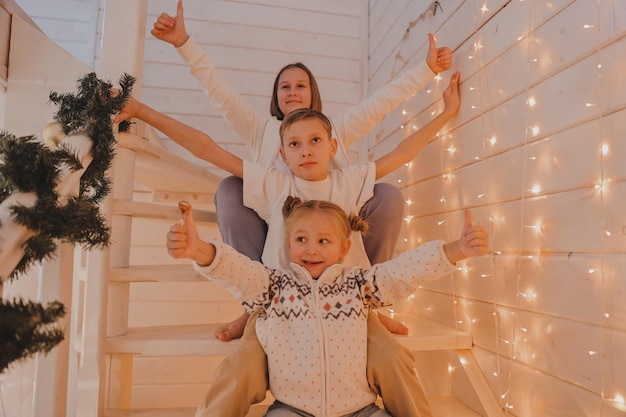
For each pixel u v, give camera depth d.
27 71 1.58
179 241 0.91
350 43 2.77
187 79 2.55
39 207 0.67
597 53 0.98
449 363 1.52
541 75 1.16
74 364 1.48
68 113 1.00
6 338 0.57
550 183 1.12
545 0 1.15
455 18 1.64
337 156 1.57
